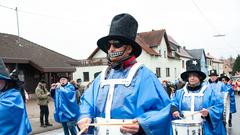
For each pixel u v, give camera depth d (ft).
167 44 160.04
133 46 10.29
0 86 14.97
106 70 10.69
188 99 21.08
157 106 9.83
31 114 58.80
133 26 10.42
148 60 143.64
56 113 31.94
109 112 9.93
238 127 42.70
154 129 9.36
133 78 10.03
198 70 20.86
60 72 100.27
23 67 91.25
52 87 33.42
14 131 14.46
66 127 32.50
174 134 17.78
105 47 10.94
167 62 160.04
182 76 21.75
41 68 89.66
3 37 98.27
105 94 10.22
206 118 20.02
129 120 9.70
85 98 10.78
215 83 29.58
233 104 42.78
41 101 43.16
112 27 10.43
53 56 103.60
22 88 15.72
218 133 20.36
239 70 239.09
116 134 9.56
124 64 10.34
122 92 9.94
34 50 100.94
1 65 14.87
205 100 20.67
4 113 14.20
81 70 140.36
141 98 9.78
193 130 17.44
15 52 92.02
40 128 42.47
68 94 31.32
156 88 9.98
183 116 19.93
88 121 10.19
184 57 185.98
